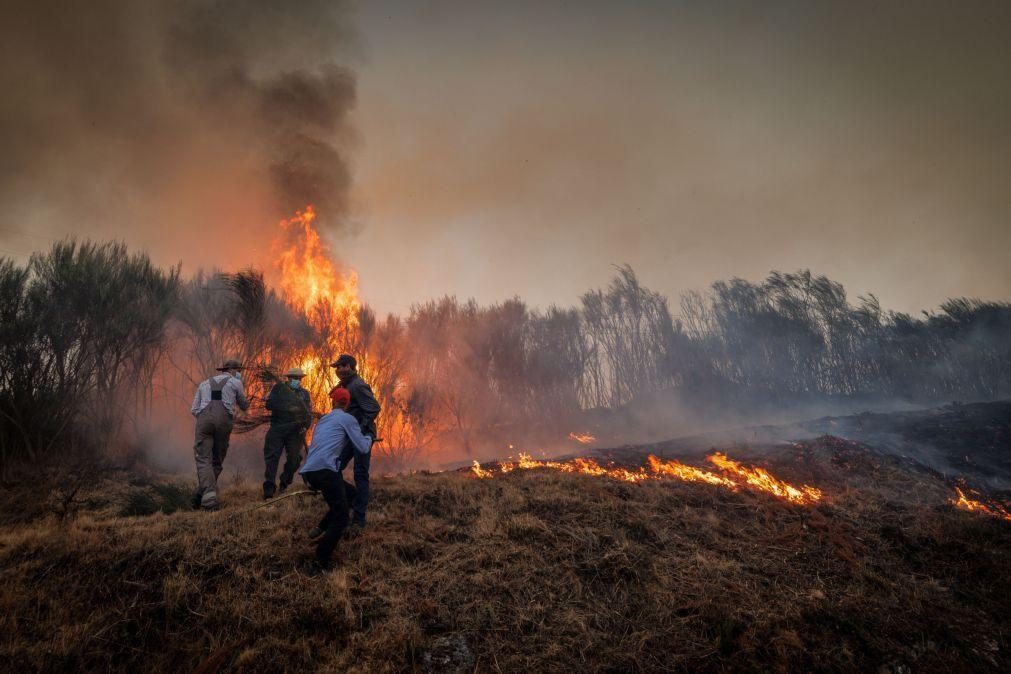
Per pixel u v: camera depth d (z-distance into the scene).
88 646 3.25
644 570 4.48
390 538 4.69
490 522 5.10
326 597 3.82
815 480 6.97
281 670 3.23
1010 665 3.81
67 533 4.41
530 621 3.77
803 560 4.87
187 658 3.28
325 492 4.15
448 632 3.61
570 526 5.11
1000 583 4.70
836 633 3.92
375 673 3.23
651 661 3.51
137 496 5.71
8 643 3.16
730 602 4.11
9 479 6.29
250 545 4.40
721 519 5.61
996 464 7.79
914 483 6.95
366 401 5.07
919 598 4.45
